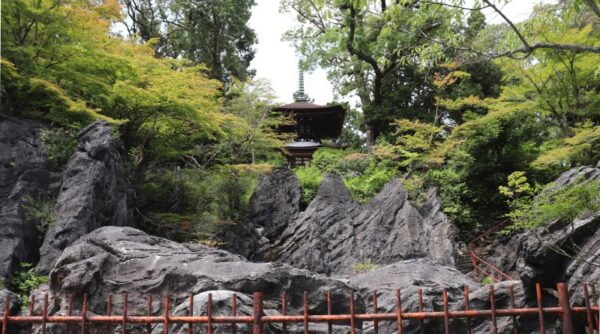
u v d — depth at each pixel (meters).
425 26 18.89
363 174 28.36
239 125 22.02
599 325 4.64
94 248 9.89
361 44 28.89
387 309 11.64
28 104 17.20
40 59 16.95
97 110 16.86
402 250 19.42
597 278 9.49
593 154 22.23
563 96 21.81
